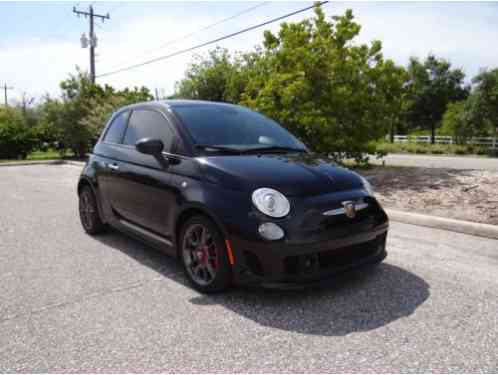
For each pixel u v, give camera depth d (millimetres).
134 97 20438
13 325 2715
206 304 3025
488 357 2334
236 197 2961
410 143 29047
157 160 3703
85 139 20750
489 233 4750
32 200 7770
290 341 2510
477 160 17391
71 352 2387
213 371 2201
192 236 3348
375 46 9547
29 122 27625
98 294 3219
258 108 9383
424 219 5352
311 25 9773
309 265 2859
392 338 2541
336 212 2973
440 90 36688
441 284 3381
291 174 3146
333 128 8898
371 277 3535
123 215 4297
